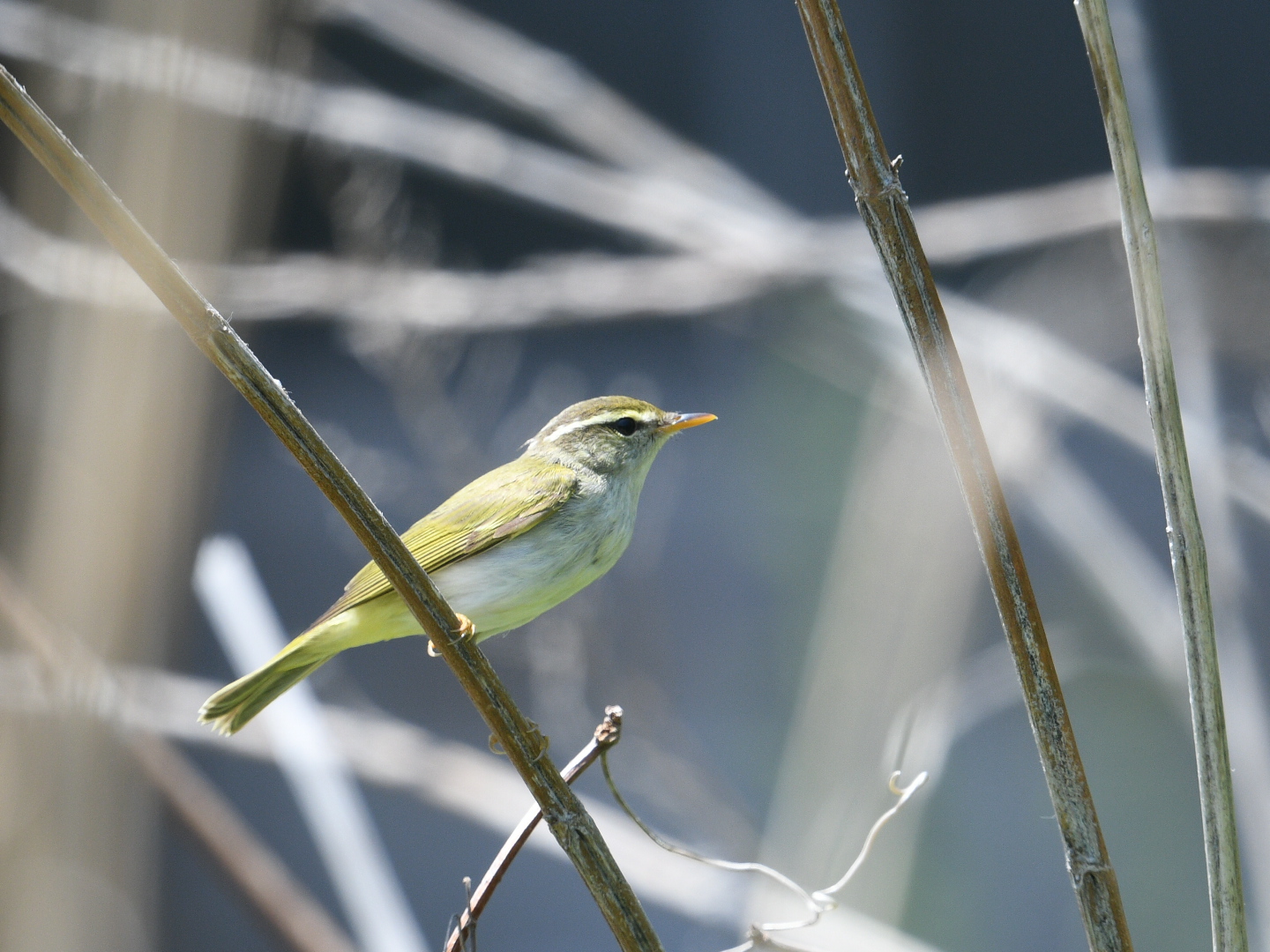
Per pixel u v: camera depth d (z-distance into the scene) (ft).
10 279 22.17
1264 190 35.45
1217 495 31.65
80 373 14.80
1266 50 64.64
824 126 42.65
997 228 40.70
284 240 42.09
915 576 27.12
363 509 15.44
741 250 39.83
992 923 38.04
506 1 63.36
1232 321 35.14
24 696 14.92
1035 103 66.18
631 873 33.88
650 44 61.82
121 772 15.24
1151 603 34.96
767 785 38.37
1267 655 32.76
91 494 14.84
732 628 46.39
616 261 42.19
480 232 58.95
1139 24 35.55
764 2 43.16
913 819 27.02
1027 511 37.96
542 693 39.04
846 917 26.78
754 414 44.24
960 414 13.47
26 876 14.53
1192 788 39.63
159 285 13.93
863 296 39.04
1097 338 39.63
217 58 15.20
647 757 38.09
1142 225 13.78
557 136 47.80
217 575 30.19
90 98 20.89
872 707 26.94
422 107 46.37
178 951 38.37
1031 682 13.65
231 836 25.67
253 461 57.11
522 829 17.31
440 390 39.06
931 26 65.82
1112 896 13.53
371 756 34.24
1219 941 13.65
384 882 27.27
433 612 15.58
